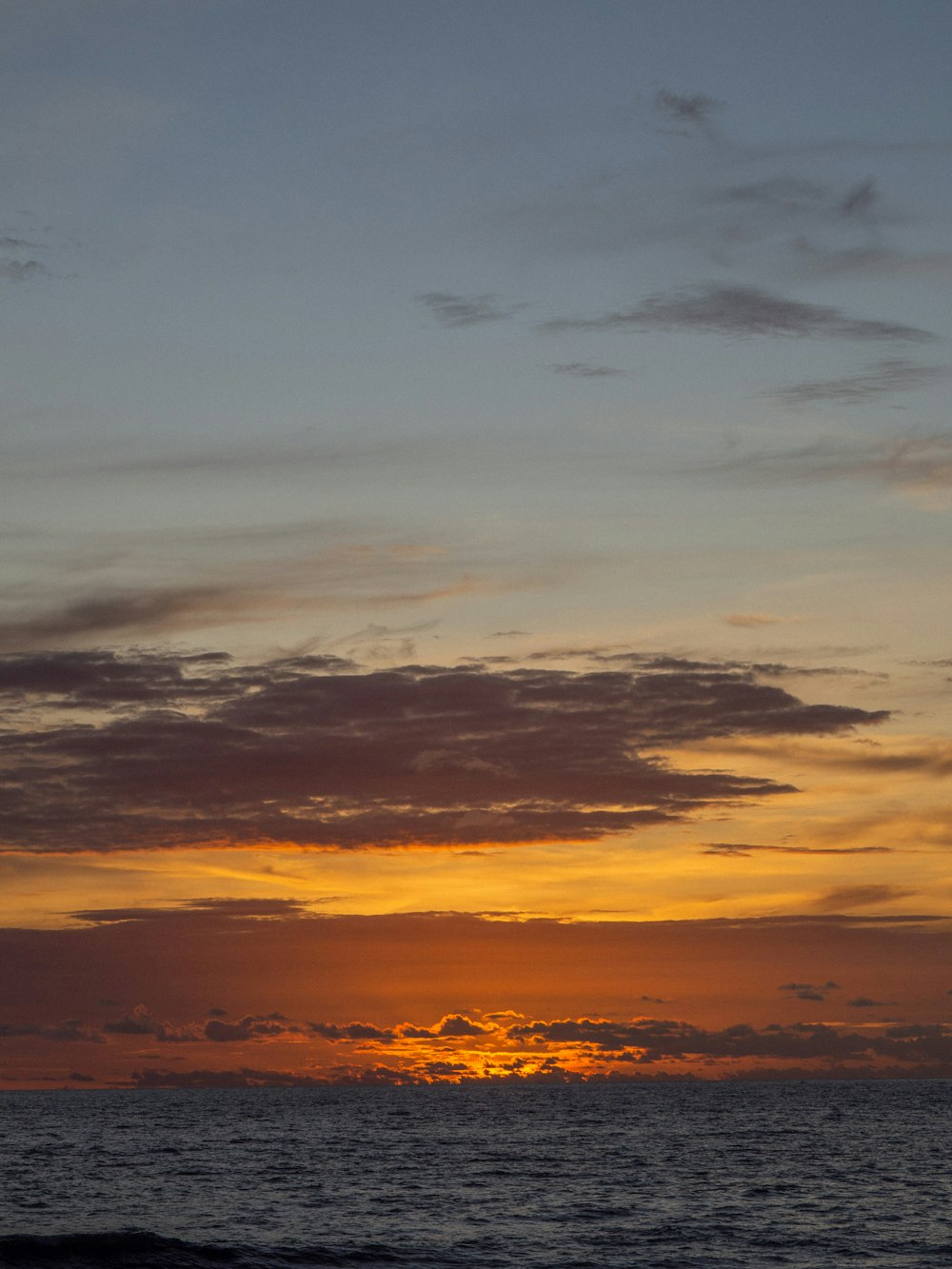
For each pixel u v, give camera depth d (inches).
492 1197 3302.2
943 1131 6515.8
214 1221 2807.6
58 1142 6043.3
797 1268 2134.6
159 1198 3331.7
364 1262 2191.2
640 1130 6884.8
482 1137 6358.3
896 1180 3661.4
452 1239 2486.5
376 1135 6663.4
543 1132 6781.5
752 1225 2672.2
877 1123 7460.6
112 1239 2219.5
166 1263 2087.8
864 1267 2135.8
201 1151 5324.8
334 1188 3572.8
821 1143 5477.4
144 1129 7593.5
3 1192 3491.6
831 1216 2824.8
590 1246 2388.0
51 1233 2556.6
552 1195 3334.2
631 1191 3412.9
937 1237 2477.9
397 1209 3036.4
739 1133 6451.8
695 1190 3422.7
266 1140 6151.6
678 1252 2314.2
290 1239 2481.5
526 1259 2244.1
